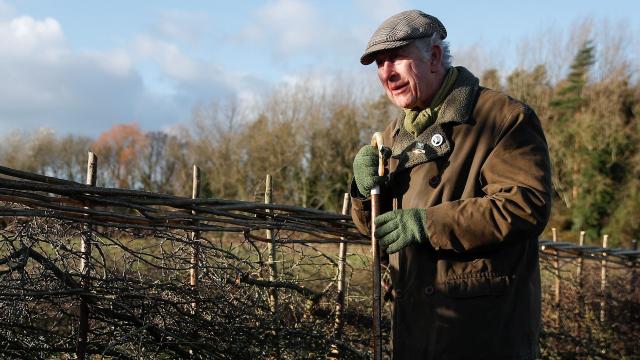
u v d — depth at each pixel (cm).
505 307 212
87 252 312
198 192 412
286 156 2197
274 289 388
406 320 225
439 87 227
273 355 370
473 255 215
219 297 351
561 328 603
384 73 227
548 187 209
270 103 2323
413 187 229
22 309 298
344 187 2205
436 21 229
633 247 738
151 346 331
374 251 242
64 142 2820
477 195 219
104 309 314
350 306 432
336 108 2286
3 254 313
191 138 2444
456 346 213
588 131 2169
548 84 2503
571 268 663
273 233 383
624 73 2320
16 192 284
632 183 2053
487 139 218
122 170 2642
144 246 380
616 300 648
